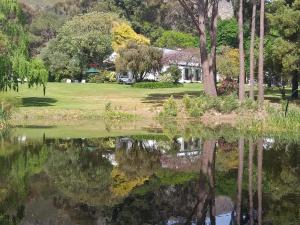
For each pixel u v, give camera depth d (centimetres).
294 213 966
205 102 3391
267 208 1012
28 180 1294
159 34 9756
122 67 6719
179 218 940
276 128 2677
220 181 1296
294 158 1677
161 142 2150
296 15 3659
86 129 2762
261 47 3388
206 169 1485
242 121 2989
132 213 981
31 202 1059
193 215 964
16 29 3881
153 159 1681
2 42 3659
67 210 1005
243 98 3481
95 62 7675
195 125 2966
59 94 5291
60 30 8056
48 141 2148
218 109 3359
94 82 7244
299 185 1233
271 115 2889
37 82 4012
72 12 11306
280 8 3844
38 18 10469
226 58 5306
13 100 3234
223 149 1917
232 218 938
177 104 3656
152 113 3609
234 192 1159
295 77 4469
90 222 907
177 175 1386
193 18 3659
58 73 7400
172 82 6600
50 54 7556
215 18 3788
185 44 9188
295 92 4503
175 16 9525
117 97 4972
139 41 7769
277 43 3800
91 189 1194
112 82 7256
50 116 3544
